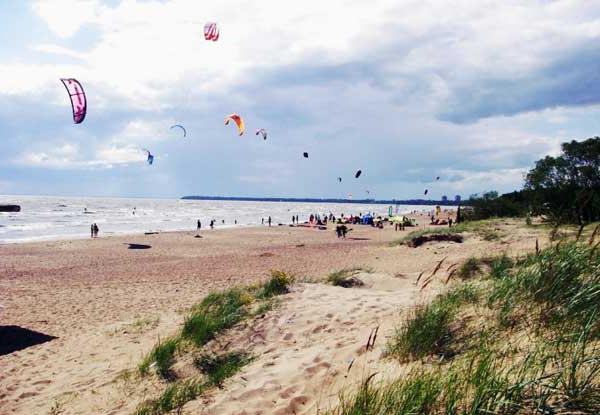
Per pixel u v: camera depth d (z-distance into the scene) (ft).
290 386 11.64
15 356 22.13
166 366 16.43
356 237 122.93
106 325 27.99
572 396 6.45
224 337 18.69
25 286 47.83
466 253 48.67
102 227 175.73
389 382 9.44
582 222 12.57
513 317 10.68
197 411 11.51
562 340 7.98
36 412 14.34
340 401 9.11
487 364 8.01
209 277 52.60
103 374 17.35
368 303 20.62
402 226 150.51
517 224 65.87
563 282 10.84
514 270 16.99
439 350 10.69
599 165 66.69
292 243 104.99
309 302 21.68
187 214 313.94
